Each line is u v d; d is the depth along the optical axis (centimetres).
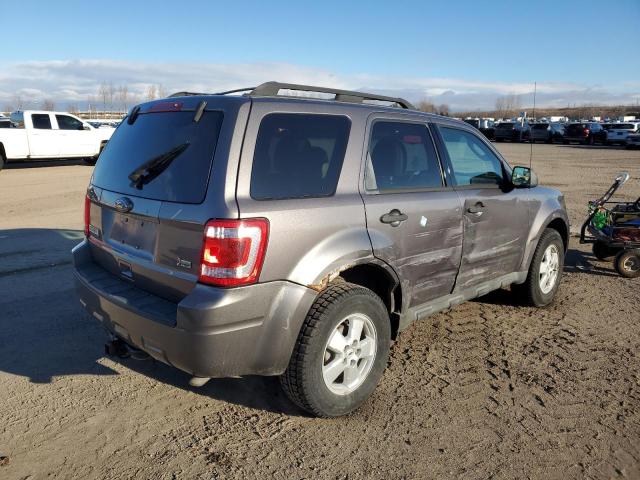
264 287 298
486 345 461
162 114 345
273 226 298
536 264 526
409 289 385
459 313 536
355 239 336
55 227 928
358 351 351
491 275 472
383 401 369
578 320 523
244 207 291
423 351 448
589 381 400
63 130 1953
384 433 332
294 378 320
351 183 347
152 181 324
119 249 350
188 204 298
